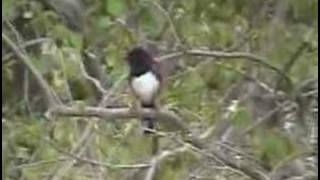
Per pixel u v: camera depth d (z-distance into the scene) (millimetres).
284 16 14188
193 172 13750
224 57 13547
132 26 14500
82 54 15031
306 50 13836
